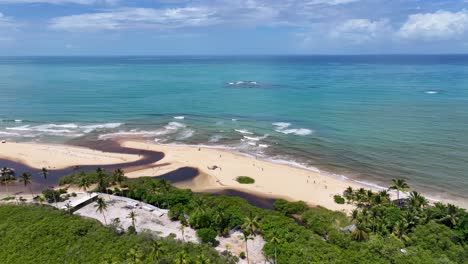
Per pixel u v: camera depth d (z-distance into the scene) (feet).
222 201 211.61
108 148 336.49
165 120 441.27
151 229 186.19
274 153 318.65
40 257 152.76
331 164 290.76
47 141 358.43
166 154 316.60
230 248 170.60
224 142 352.49
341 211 208.54
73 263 148.97
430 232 167.12
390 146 323.98
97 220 189.16
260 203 229.45
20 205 204.64
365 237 165.58
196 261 140.87
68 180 253.44
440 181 252.62
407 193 231.91
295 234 170.91
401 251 155.33
